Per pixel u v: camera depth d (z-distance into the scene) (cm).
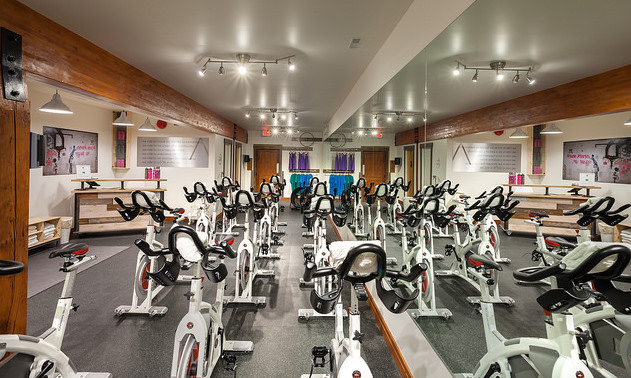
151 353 257
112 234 668
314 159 1138
